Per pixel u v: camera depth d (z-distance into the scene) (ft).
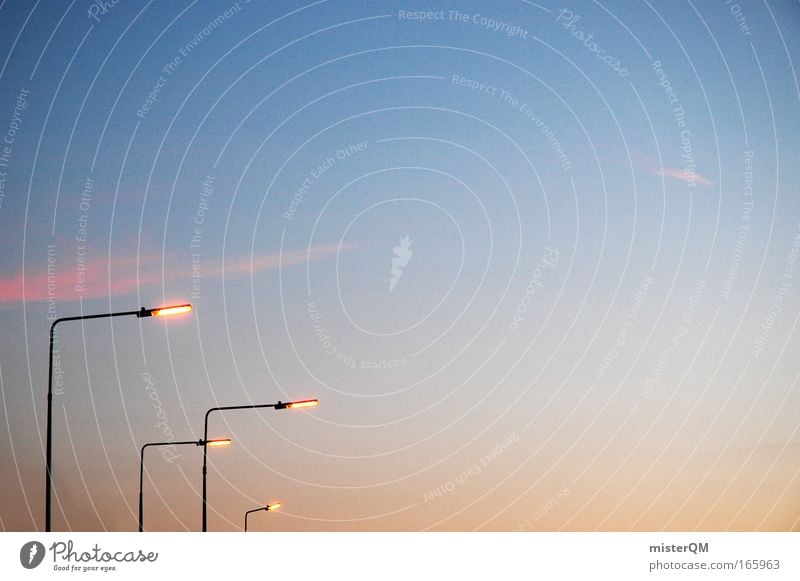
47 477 70.90
